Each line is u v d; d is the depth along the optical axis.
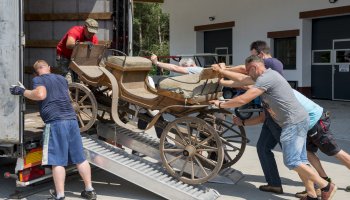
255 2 18.88
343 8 15.69
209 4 20.98
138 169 5.70
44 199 5.78
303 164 5.39
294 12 17.42
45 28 8.33
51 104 5.41
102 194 6.02
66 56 6.93
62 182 5.45
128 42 7.90
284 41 18.25
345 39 16.33
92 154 5.80
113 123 6.54
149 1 19.09
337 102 16.31
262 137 6.14
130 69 5.91
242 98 5.39
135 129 5.81
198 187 5.79
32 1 8.36
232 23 19.95
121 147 6.96
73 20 8.16
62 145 5.41
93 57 6.44
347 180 6.73
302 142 5.38
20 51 5.27
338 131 10.65
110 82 5.90
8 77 5.30
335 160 7.91
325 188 5.42
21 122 5.34
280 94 5.32
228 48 20.73
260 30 18.78
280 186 6.18
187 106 5.56
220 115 6.61
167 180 5.68
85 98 5.99
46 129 5.39
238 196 6.02
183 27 22.64
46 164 5.37
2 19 5.25
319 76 17.36
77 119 5.98
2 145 5.44
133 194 6.04
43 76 5.48
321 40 17.19
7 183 6.45
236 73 5.85
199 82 5.68
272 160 6.17
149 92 6.15
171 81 5.68
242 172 7.22
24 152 5.48
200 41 21.97
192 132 6.21
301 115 5.34
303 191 6.04
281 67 6.13
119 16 7.93
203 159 5.83
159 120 6.16
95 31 6.72
